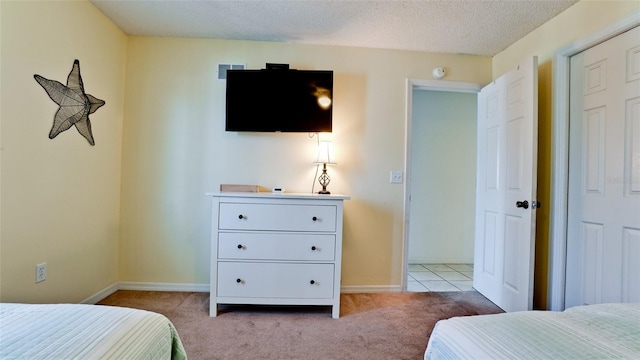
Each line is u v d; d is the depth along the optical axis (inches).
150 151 106.8
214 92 108.1
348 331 80.7
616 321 35.0
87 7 86.4
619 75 70.1
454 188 156.5
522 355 28.8
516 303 89.8
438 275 135.0
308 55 110.0
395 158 111.8
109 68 97.5
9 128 64.8
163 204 107.3
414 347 73.2
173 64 107.3
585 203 78.2
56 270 78.5
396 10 87.2
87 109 88.0
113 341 33.7
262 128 104.9
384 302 101.4
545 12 85.4
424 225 155.3
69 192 82.4
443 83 113.2
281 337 76.8
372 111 111.3
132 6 88.8
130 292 104.5
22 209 68.3
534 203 84.5
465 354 31.6
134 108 106.4
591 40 75.6
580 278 79.3
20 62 66.7
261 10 89.3
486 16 88.7
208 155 108.0
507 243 95.2
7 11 63.6
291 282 88.0
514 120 93.0
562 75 84.1
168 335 43.6
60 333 33.6
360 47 110.9
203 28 100.7
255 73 104.4
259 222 87.5
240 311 91.6
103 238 97.7
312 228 88.0
